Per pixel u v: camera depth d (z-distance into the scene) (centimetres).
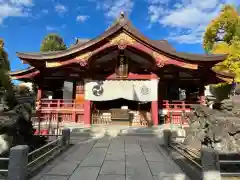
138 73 1781
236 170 728
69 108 1803
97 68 1791
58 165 757
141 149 1027
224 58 1602
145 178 632
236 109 957
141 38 1631
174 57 1661
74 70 1870
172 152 946
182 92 2581
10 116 924
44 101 1959
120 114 1683
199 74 1941
